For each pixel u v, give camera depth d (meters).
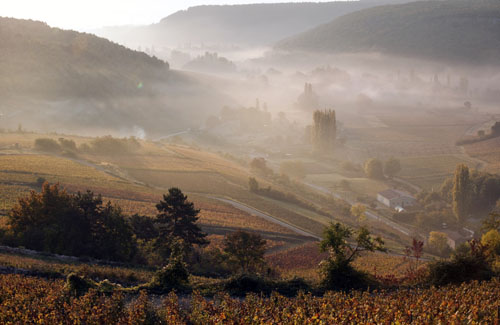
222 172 141.12
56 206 54.59
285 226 93.25
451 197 147.25
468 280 31.25
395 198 144.00
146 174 124.62
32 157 117.75
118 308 21.38
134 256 52.00
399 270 64.88
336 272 32.44
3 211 68.38
